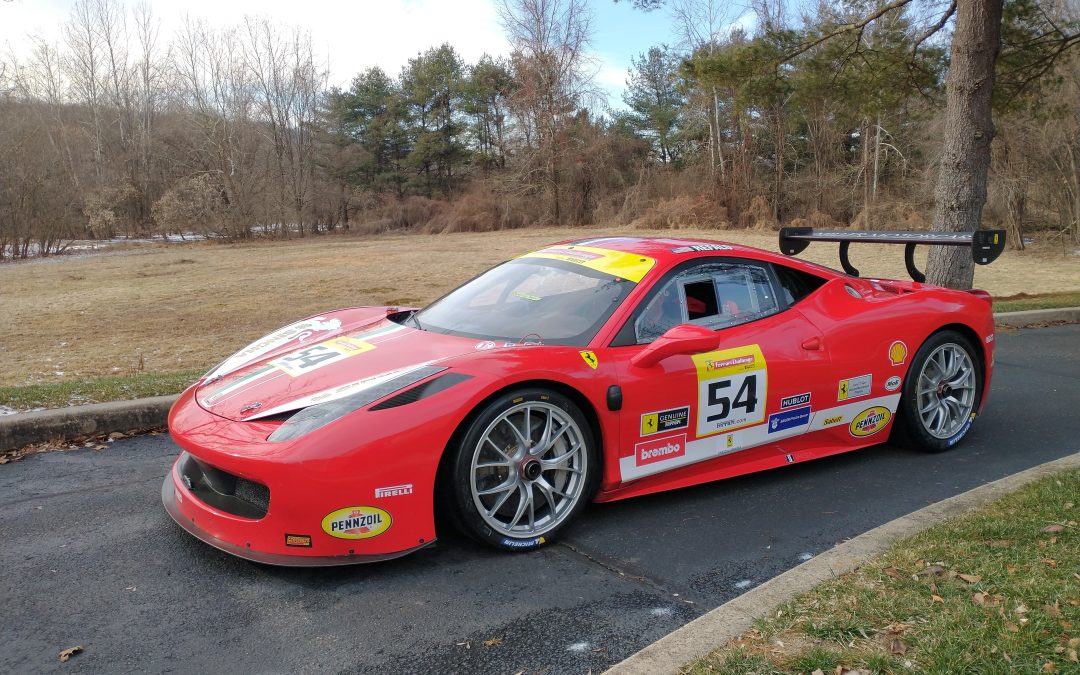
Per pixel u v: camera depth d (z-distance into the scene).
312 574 2.92
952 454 4.51
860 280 4.54
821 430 4.12
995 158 25.25
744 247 4.18
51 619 2.60
